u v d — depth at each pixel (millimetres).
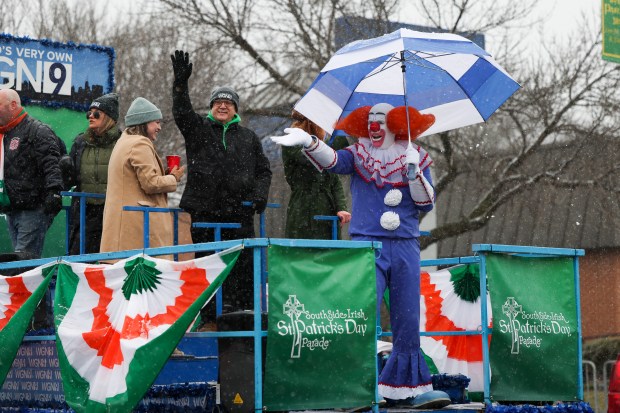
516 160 26219
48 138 10797
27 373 8891
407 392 8344
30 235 11008
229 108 9695
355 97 9219
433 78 9234
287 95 27688
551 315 8586
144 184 9570
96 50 13719
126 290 7645
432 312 9953
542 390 8461
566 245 31406
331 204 10359
